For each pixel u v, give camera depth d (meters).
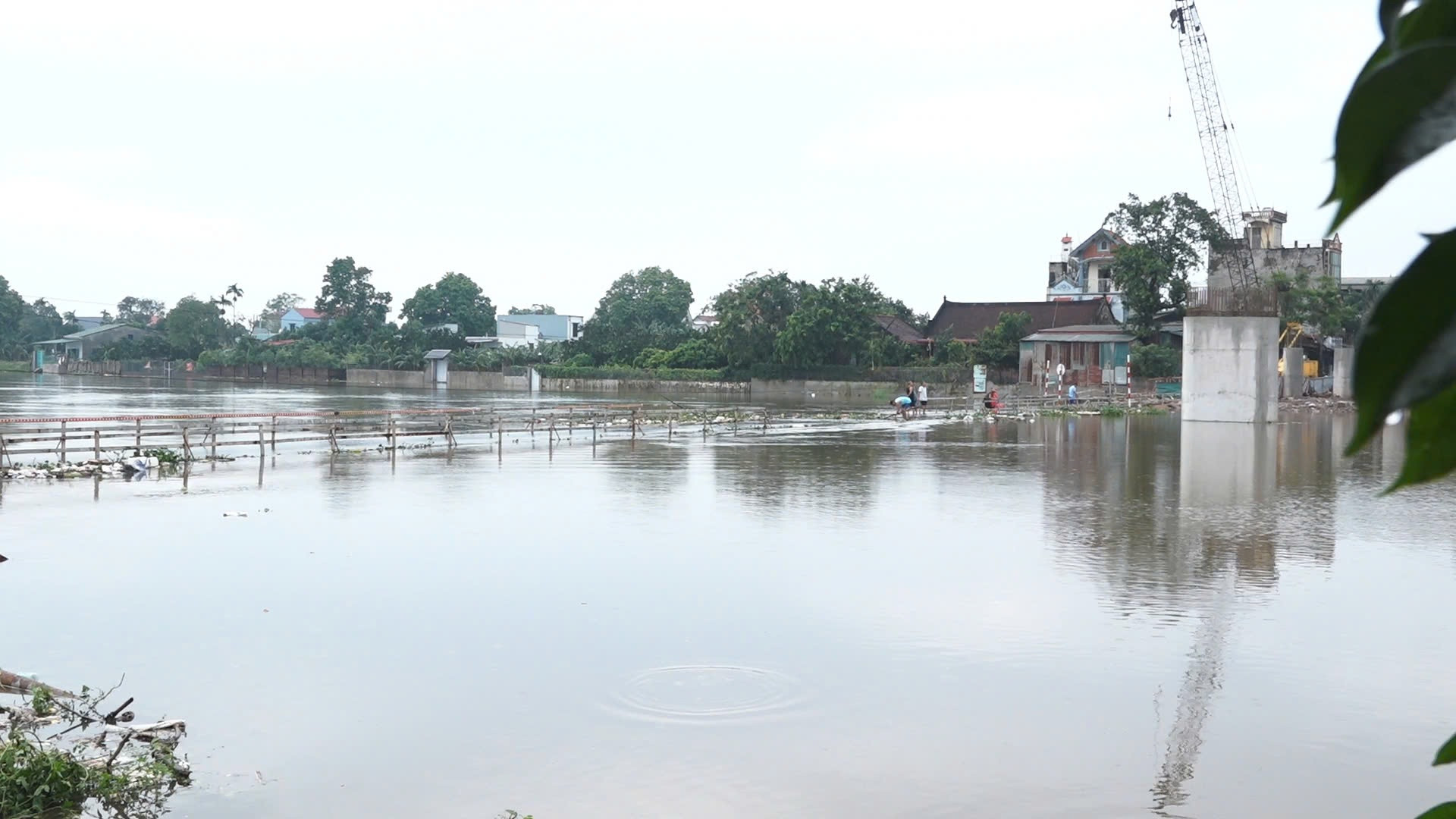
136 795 7.24
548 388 81.00
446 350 88.56
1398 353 0.77
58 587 13.02
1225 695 9.16
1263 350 41.22
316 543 15.94
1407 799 7.21
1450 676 9.66
